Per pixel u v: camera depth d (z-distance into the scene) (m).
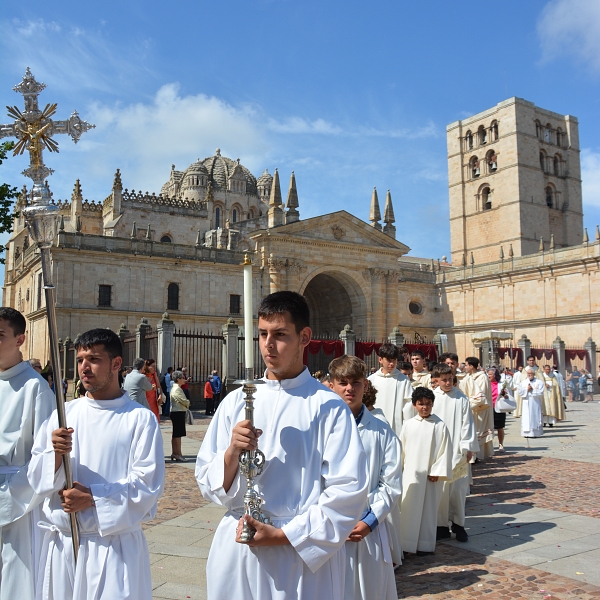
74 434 4.93
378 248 65.00
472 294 70.81
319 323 72.56
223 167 96.31
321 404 4.24
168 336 33.28
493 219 85.94
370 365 43.38
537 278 63.56
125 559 4.63
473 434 10.12
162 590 7.34
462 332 71.00
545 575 8.00
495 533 9.98
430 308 74.38
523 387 22.89
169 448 19.91
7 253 80.25
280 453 4.11
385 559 6.27
